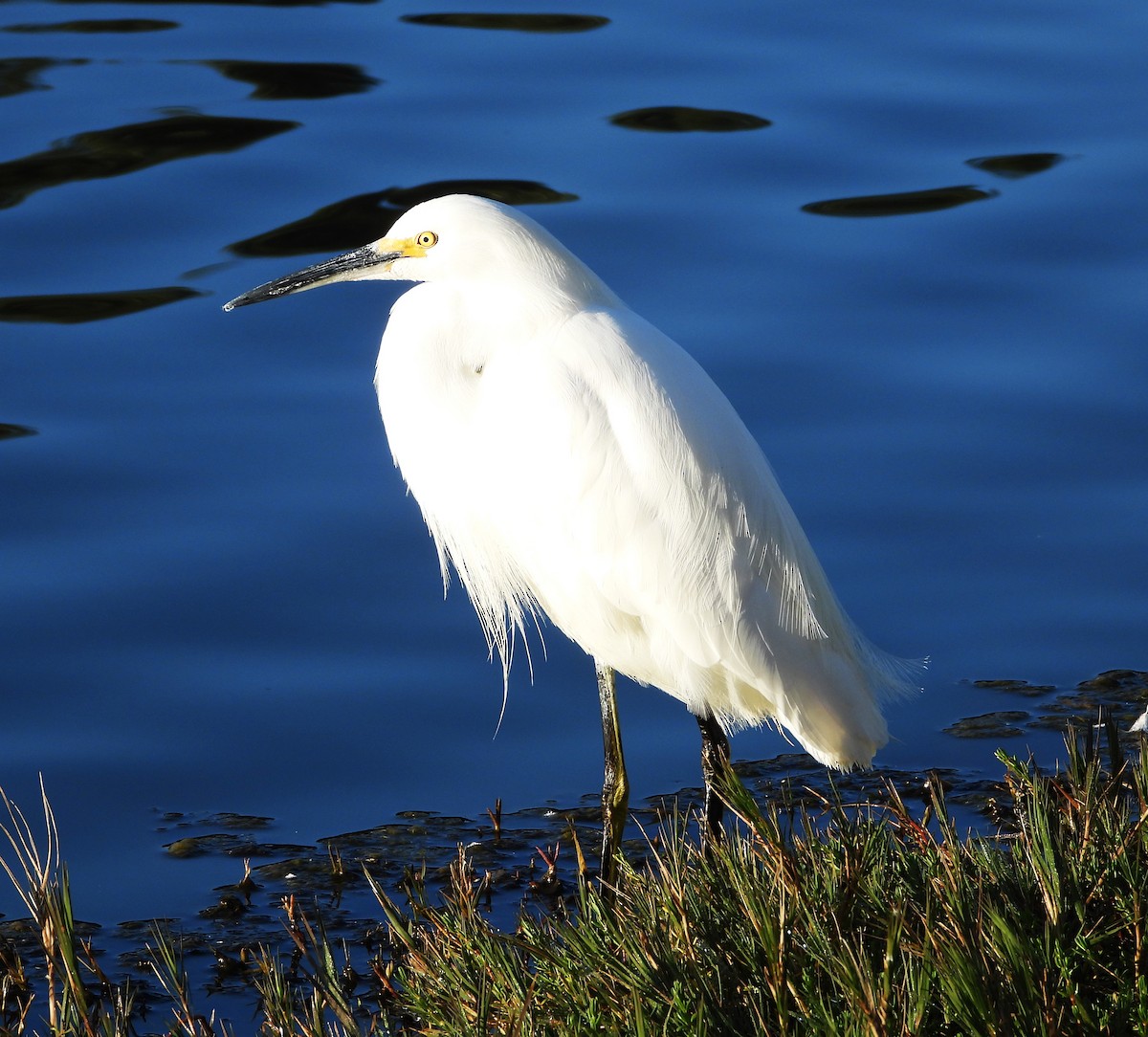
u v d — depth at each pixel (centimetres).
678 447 838
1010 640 1131
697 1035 562
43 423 1334
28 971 817
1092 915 621
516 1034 582
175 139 1792
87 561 1186
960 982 558
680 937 626
